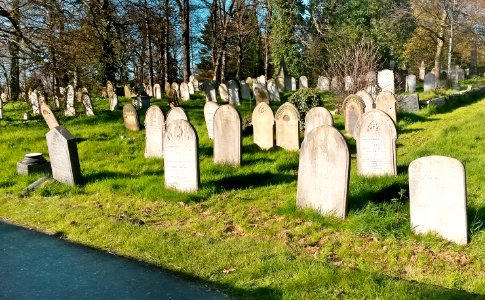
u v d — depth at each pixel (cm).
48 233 684
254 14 3641
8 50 1891
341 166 672
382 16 3703
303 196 721
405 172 908
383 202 713
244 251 584
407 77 2662
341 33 3275
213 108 1327
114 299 473
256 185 900
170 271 538
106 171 1034
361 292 459
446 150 1052
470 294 447
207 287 495
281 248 595
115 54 2472
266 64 3828
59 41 1797
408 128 1484
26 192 901
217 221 714
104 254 594
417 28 3647
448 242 586
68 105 1912
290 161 1053
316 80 3491
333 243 609
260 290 479
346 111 1389
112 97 2058
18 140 1420
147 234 654
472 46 4006
